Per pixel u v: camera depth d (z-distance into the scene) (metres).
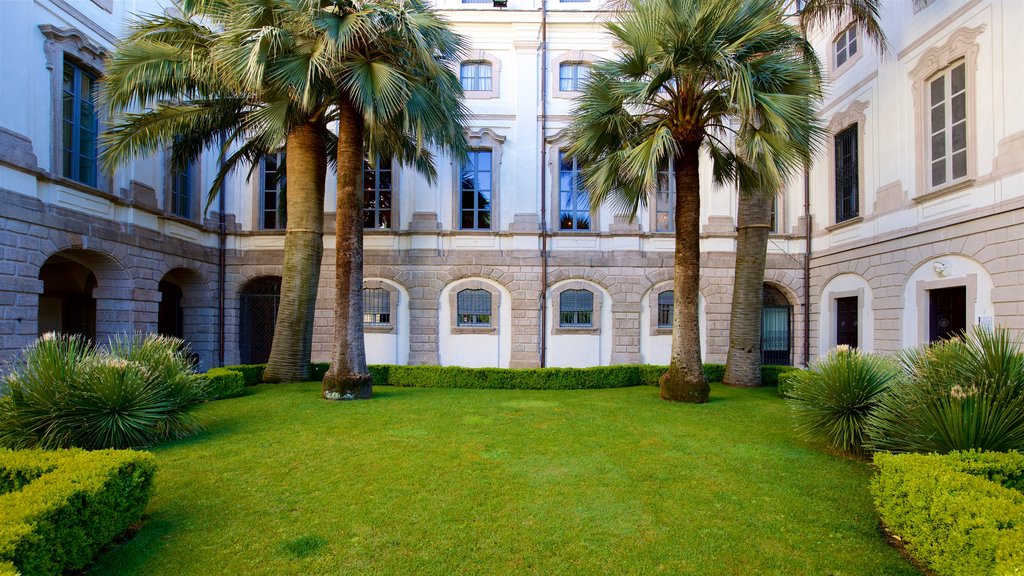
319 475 5.43
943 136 11.12
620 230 16.69
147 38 10.55
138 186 13.30
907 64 12.04
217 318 16.73
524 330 16.52
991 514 3.18
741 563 3.74
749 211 12.45
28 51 10.27
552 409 9.14
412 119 9.86
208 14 10.39
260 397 10.13
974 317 10.14
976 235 10.09
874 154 13.20
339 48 8.61
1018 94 9.26
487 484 5.20
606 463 5.92
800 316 16.38
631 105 10.44
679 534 4.16
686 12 8.70
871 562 3.76
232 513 4.50
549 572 3.59
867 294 13.50
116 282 12.84
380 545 3.94
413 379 12.83
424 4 10.56
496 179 16.77
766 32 9.06
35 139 10.41
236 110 11.93
